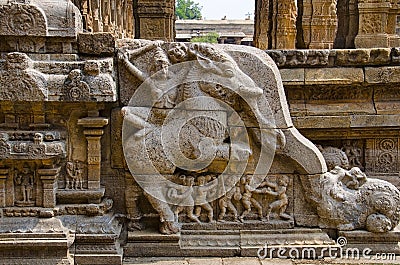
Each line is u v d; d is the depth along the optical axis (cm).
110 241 414
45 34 414
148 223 450
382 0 857
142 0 1116
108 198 446
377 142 652
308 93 639
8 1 412
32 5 411
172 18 1159
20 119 423
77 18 430
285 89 633
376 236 439
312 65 612
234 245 436
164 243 433
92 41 429
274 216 454
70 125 432
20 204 421
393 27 890
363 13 870
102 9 1355
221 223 447
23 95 404
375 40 864
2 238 399
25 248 399
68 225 417
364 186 451
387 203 440
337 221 445
